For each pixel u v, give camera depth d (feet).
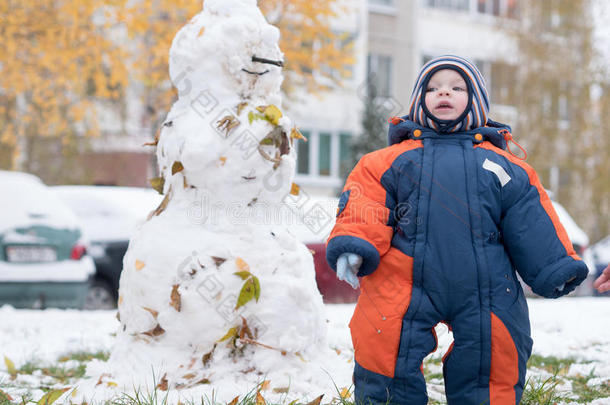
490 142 9.87
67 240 27.32
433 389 12.24
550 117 77.82
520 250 9.13
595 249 51.06
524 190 9.27
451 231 9.04
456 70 9.78
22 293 26.12
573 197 79.30
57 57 44.50
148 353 11.07
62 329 20.65
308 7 51.67
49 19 43.98
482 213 9.10
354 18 76.33
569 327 20.75
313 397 10.70
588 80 77.25
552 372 14.15
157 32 47.03
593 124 77.87
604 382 12.89
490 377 8.92
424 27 82.17
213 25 11.59
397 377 8.95
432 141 9.69
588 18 77.82
